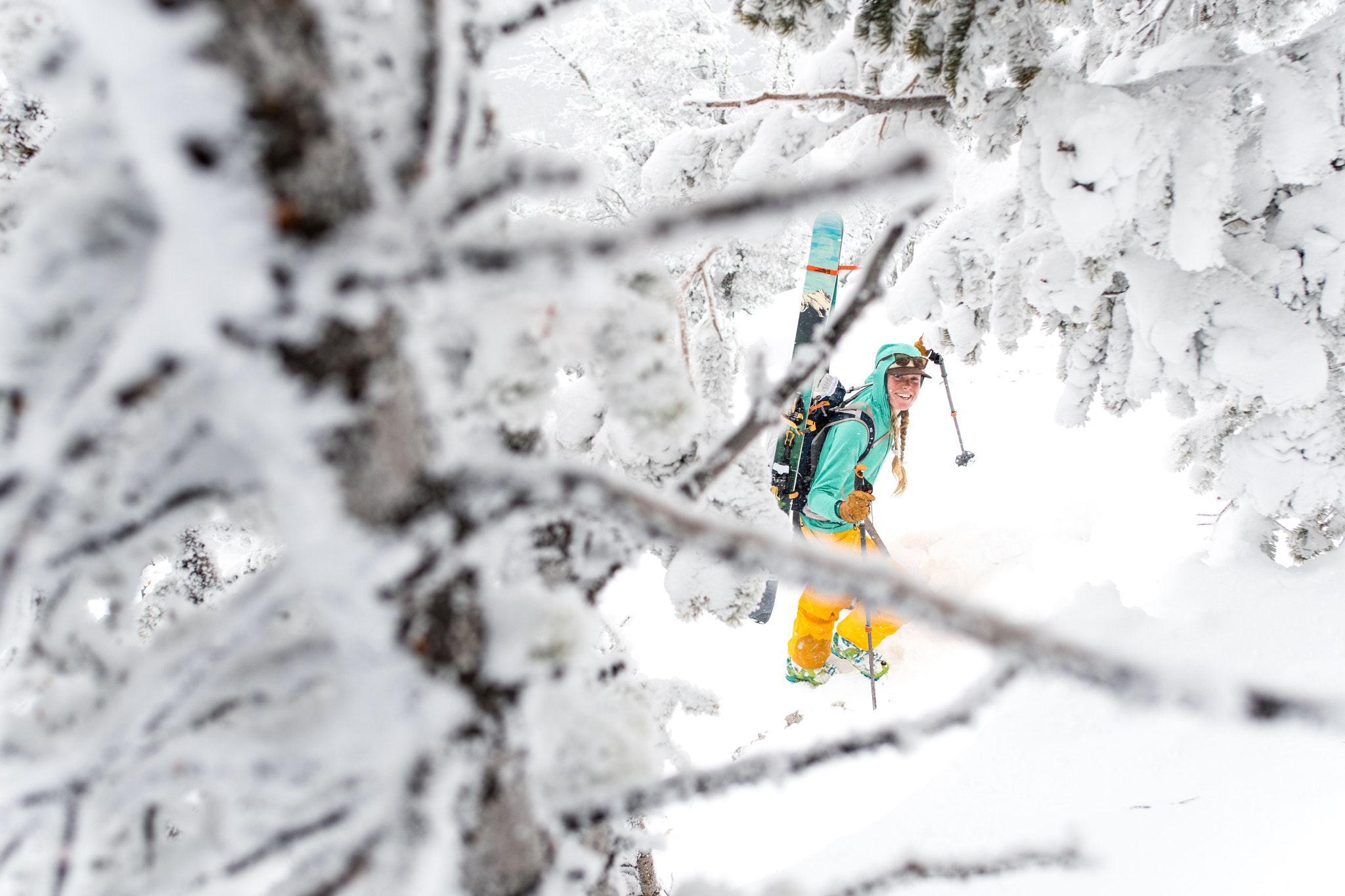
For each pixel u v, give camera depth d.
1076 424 2.95
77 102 0.49
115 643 0.71
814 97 2.02
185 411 0.48
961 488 5.96
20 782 0.57
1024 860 0.86
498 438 0.81
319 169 0.37
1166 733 2.03
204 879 0.60
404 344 0.48
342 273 0.37
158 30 0.32
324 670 0.58
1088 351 2.85
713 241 1.82
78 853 0.59
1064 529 5.04
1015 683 0.60
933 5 1.86
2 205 0.64
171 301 0.37
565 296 0.68
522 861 0.62
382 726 0.53
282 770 0.56
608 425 1.42
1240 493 2.71
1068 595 4.19
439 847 0.54
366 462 0.45
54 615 0.68
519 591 0.63
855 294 0.76
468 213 0.42
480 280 0.39
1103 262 2.28
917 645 4.24
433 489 0.49
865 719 3.67
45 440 0.42
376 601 0.49
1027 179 2.03
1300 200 2.20
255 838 0.58
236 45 0.33
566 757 0.69
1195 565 2.87
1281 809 1.60
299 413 0.42
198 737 0.58
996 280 2.82
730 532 0.46
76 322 0.44
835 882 0.91
